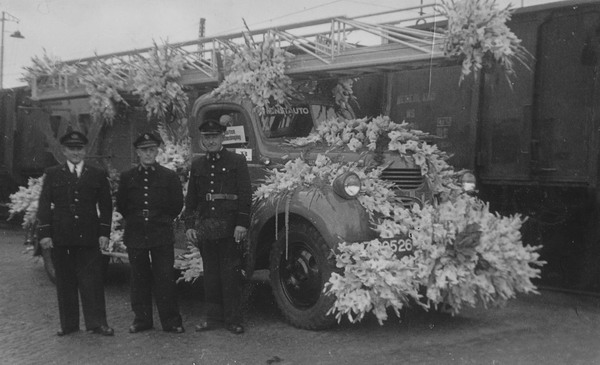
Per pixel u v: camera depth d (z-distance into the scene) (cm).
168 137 685
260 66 596
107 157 743
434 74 803
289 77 605
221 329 536
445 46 514
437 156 577
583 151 670
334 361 444
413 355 457
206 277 534
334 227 495
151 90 668
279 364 440
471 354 459
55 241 516
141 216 525
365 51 561
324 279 504
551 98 697
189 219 534
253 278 759
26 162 1228
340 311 477
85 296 525
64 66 805
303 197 518
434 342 492
